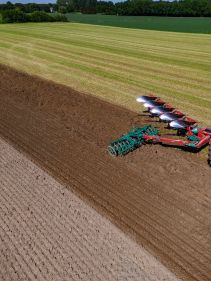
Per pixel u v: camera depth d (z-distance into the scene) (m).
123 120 17.86
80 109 19.58
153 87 23.25
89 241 9.75
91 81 25.09
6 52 37.16
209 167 13.29
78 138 16.00
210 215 10.66
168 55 34.16
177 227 10.21
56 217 10.74
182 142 14.27
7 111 19.72
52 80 25.66
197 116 18.03
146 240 9.76
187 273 8.72
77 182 12.56
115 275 8.68
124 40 45.28
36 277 8.73
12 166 13.81
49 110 19.64
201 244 9.59
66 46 40.09
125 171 13.16
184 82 24.31
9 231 10.23
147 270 8.80
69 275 8.73
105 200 11.49
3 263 9.16
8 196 11.84
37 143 15.71
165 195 11.66
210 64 29.84
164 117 16.22
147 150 14.67
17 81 25.70
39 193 11.97
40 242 9.78
